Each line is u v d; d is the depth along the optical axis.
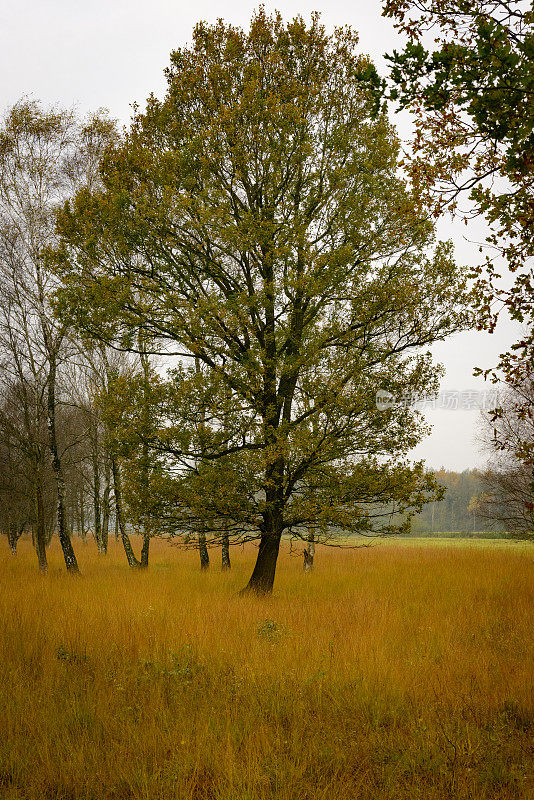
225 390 11.88
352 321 12.41
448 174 4.67
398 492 11.68
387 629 8.93
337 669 6.88
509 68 3.84
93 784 4.38
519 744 5.13
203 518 12.03
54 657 7.30
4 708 5.63
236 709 5.69
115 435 12.07
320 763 4.80
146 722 5.42
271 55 12.48
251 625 9.13
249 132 12.15
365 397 11.67
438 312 12.10
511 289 4.76
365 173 12.39
